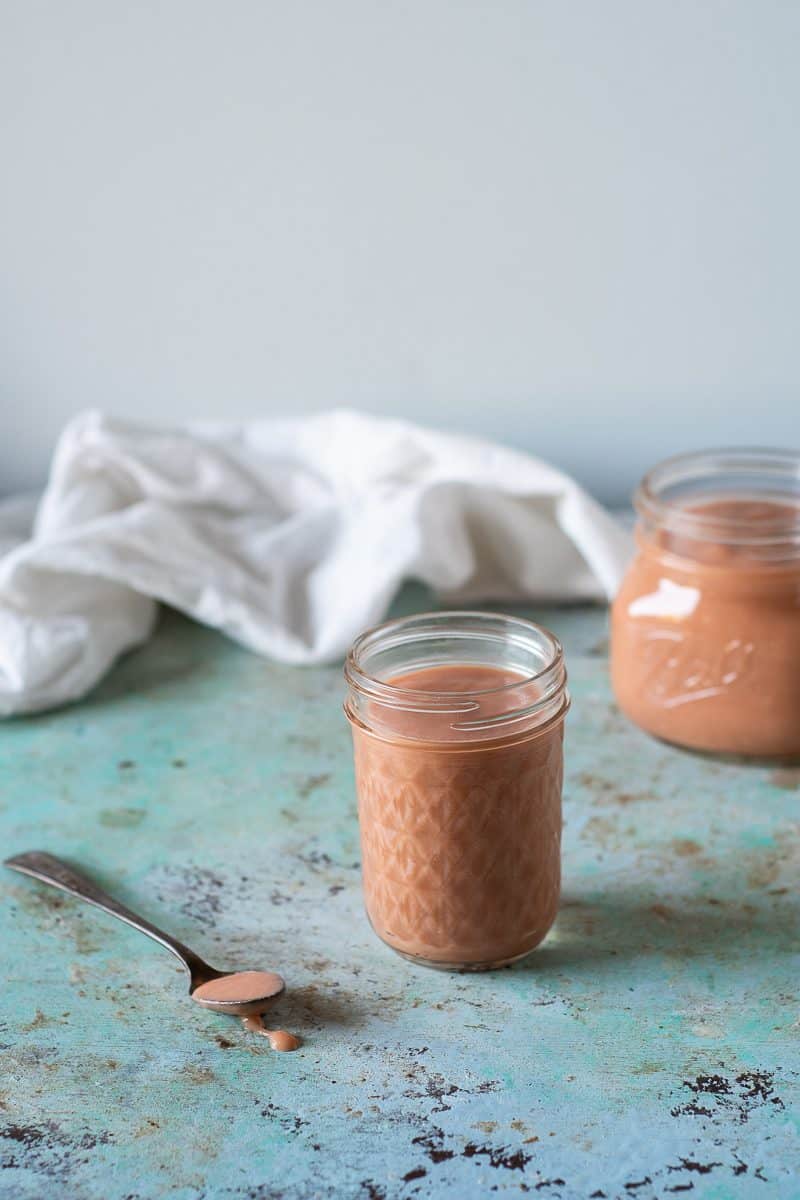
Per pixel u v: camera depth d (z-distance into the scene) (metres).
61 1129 0.65
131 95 1.03
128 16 1.01
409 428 0.99
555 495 0.96
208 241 1.06
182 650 0.97
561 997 0.70
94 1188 0.63
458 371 1.08
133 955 0.72
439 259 1.05
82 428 1.00
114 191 1.05
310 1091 0.66
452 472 0.99
